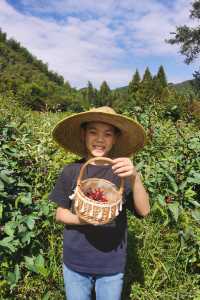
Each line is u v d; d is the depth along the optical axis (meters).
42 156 3.88
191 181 3.63
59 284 3.13
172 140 4.94
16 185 3.44
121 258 2.47
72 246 2.46
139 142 2.69
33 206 3.40
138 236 3.51
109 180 2.47
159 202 3.47
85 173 2.48
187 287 3.23
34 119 6.64
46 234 3.37
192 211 3.51
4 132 4.20
